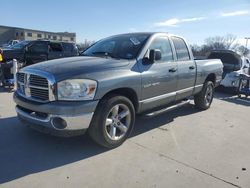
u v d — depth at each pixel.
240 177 3.77
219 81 7.82
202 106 7.27
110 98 4.24
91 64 4.27
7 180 3.42
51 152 4.24
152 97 5.09
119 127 4.50
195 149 4.65
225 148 4.77
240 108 8.14
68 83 3.83
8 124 5.40
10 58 14.03
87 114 3.93
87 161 4.00
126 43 5.23
